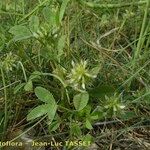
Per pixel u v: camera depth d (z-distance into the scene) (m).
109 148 0.16
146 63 0.16
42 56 0.17
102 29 0.21
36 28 0.15
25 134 0.16
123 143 0.16
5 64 0.17
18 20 0.20
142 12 0.21
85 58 0.19
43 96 0.14
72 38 0.20
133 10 0.22
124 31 0.21
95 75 0.14
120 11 0.22
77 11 0.21
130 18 0.21
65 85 0.15
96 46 0.18
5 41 0.17
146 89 0.16
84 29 0.21
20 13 0.21
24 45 0.18
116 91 0.16
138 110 0.16
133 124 0.16
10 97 0.17
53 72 0.16
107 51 0.19
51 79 0.18
